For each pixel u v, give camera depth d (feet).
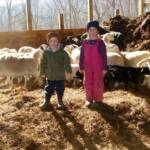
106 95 13.89
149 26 21.48
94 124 11.50
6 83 16.10
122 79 14.61
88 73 12.54
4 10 47.42
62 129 11.30
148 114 12.10
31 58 15.42
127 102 12.90
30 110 12.45
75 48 17.85
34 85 15.43
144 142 10.89
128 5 50.19
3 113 12.20
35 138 10.83
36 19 49.47
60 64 12.23
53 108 12.53
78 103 12.88
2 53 16.92
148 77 14.55
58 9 49.83
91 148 10.50
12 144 10.48
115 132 11.25
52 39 12.10
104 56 12.36
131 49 20.62
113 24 22.95
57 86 12.36
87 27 12.37
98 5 50.72
